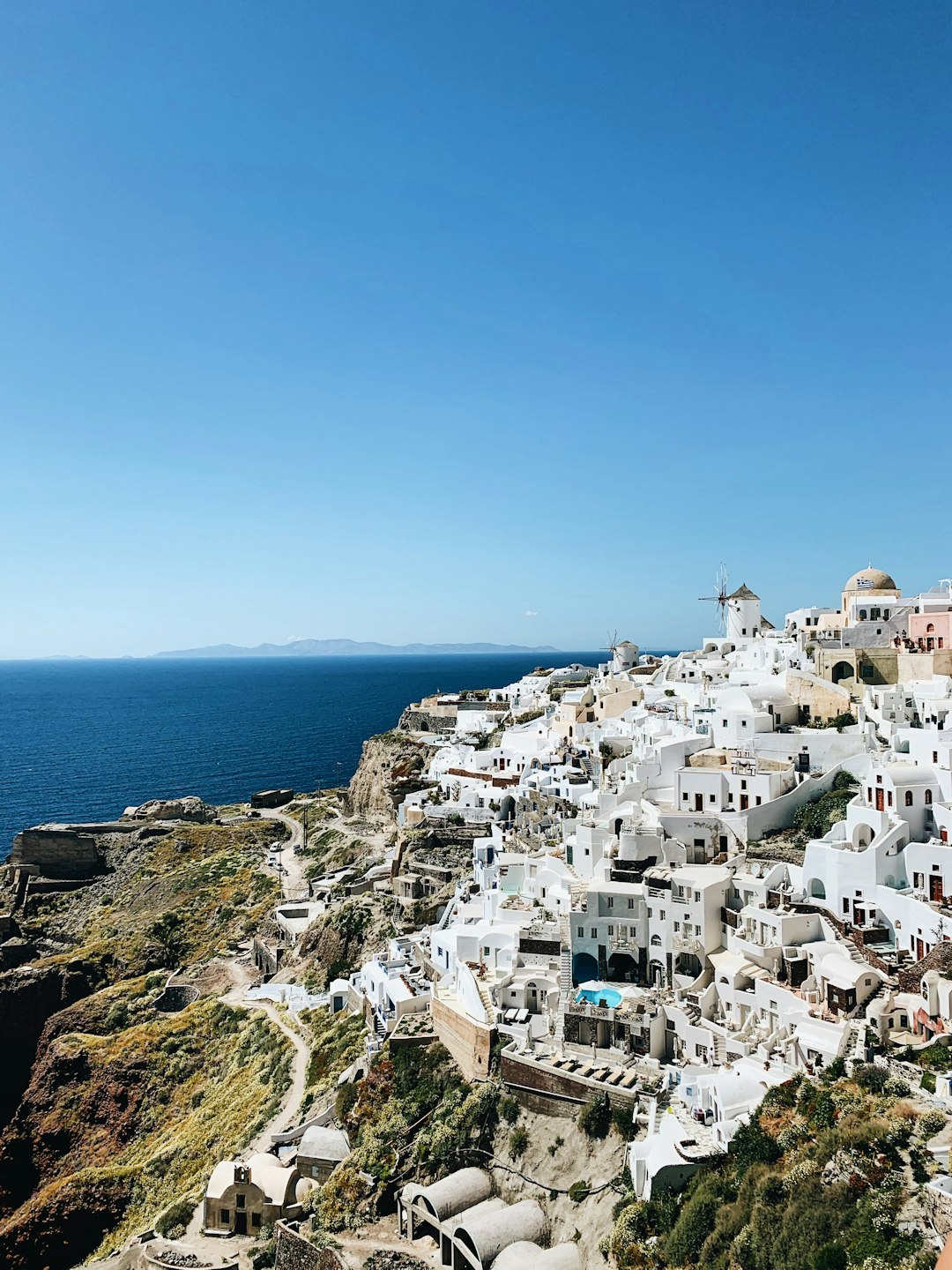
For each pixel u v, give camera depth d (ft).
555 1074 255.70
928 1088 194.29
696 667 552.82
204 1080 419.95
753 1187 192.03
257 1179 292.81
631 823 339.36
